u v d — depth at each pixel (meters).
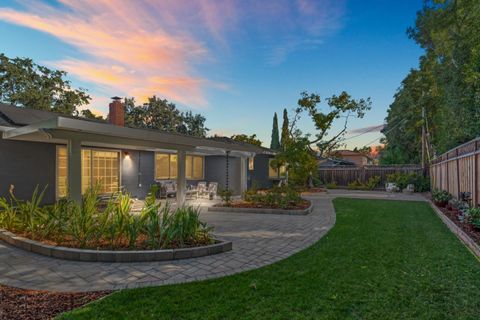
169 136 7.90
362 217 8.29
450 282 3.47
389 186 18.38
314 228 6.87
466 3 11.17
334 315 2.68
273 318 2.62
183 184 8.70
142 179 12.68
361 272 3.82
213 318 2.61
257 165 19.03
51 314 2.71
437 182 14.53
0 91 24.31
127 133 6.57
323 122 19.88
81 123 5.52
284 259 4.45
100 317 2.62
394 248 4.99
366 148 27.86
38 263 4.22
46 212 5.50
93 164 10.55
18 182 8.33
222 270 3.95
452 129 12.50
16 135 6.79
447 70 12.58
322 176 22.55
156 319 2.59
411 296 3.09
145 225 4.90
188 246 4.81
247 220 7.97
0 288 3.34
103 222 4.88
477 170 7.52
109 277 3.67
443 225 7.08
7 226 5.92
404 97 24.75
